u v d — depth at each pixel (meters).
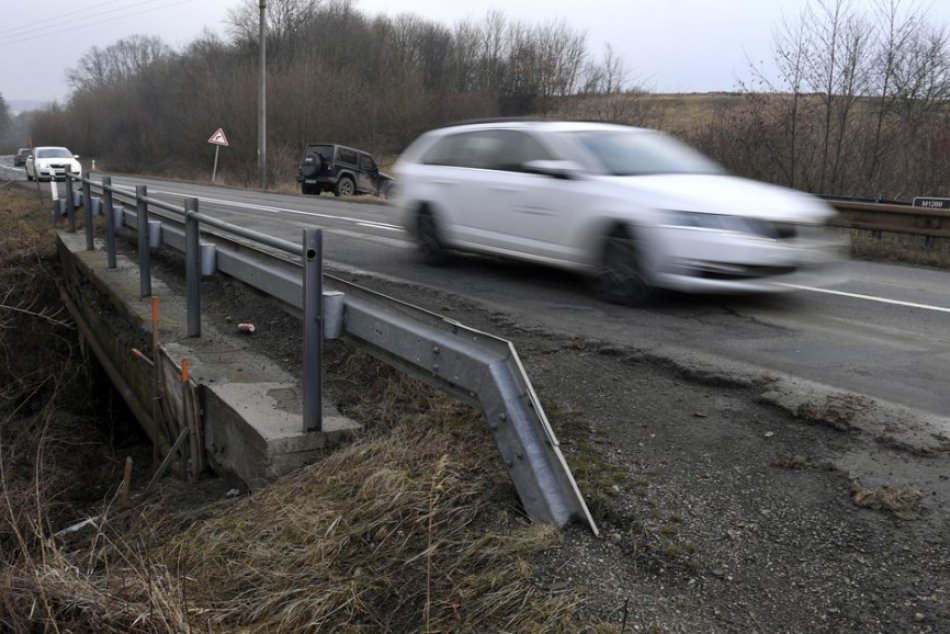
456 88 49.53
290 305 5.09
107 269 9.76
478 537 3.31
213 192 25.95
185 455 5.62
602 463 3.86
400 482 3.71
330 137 45.34
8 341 11.27
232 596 3.35
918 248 11.87
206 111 48.38
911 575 2.94
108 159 65.50
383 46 52.44
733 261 6.45
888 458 3.83
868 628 2.71
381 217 15.89
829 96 16.42
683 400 4.70
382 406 4.83
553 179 7.58
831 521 3.31
